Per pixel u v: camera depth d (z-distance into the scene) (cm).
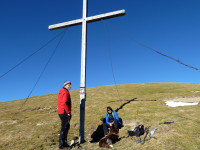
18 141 782
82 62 768
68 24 830
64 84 624
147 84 3694
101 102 1820
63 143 621
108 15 767
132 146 620
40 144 722
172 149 561
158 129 782
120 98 2002
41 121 1218
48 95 3186
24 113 1669
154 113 1144
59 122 1152
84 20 803
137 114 1162
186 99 1700
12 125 1134
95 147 649
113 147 630
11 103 2712
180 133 705
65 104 598
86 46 786
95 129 960
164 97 1877
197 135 679
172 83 3653
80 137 722
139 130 748
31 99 2839
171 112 1136
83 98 743
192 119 916
